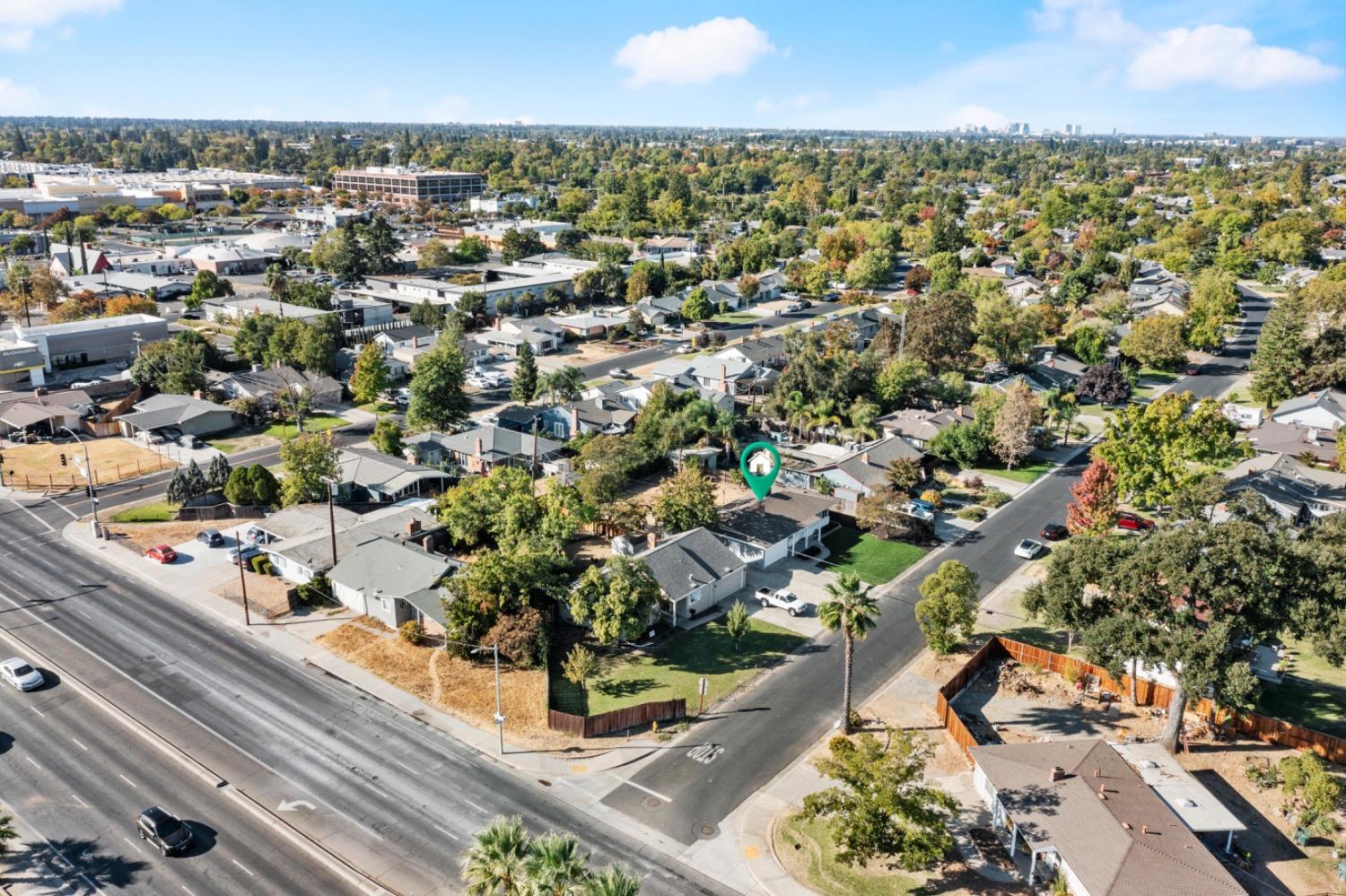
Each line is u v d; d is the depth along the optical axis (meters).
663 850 49.41
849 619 57.09
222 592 78.69
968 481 107.25
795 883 47.38
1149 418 92.56
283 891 46.34
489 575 68.88
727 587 79.44
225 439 120.25
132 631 71.88
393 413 132.12
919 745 52.06
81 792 53.38
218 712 61.47
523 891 37.06
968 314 144.00
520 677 66.44
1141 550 56.31
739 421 120.88
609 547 88.12
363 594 74.88
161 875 47.09
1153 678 64.69
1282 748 58.78
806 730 60.78
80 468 107.56
